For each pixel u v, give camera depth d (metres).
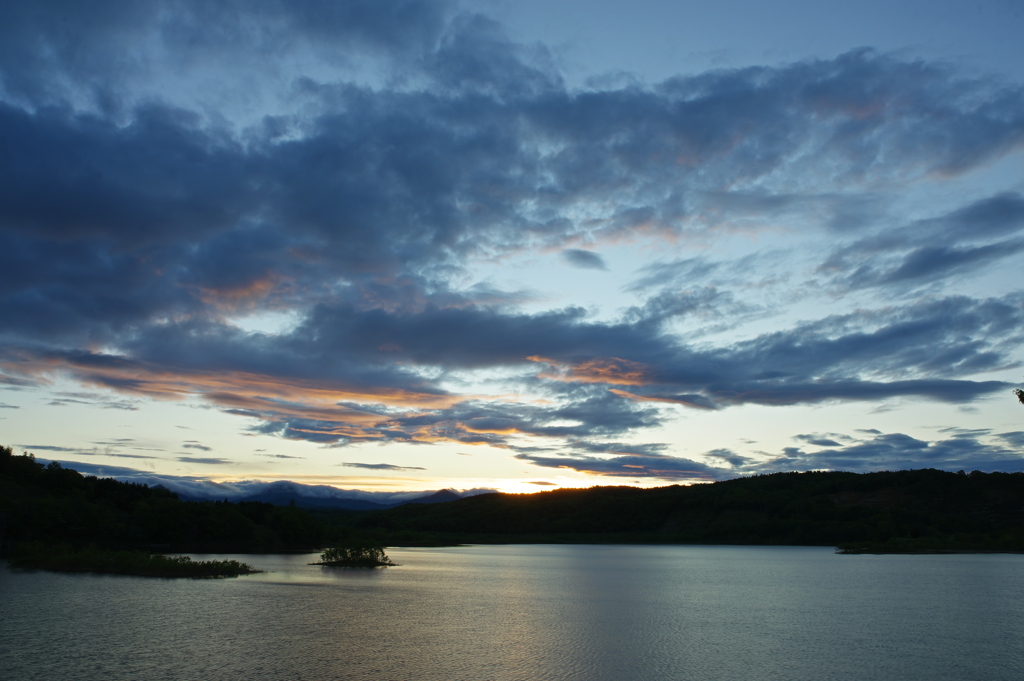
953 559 167.50
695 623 57.00
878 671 38.25
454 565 138.62
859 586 94.25
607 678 35.78
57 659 37.00
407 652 41.47
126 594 66.00
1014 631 53.16
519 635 49.03
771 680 35.78
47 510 139.38
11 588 69.06
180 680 33.00
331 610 59.38
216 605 60.09
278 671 35.41
